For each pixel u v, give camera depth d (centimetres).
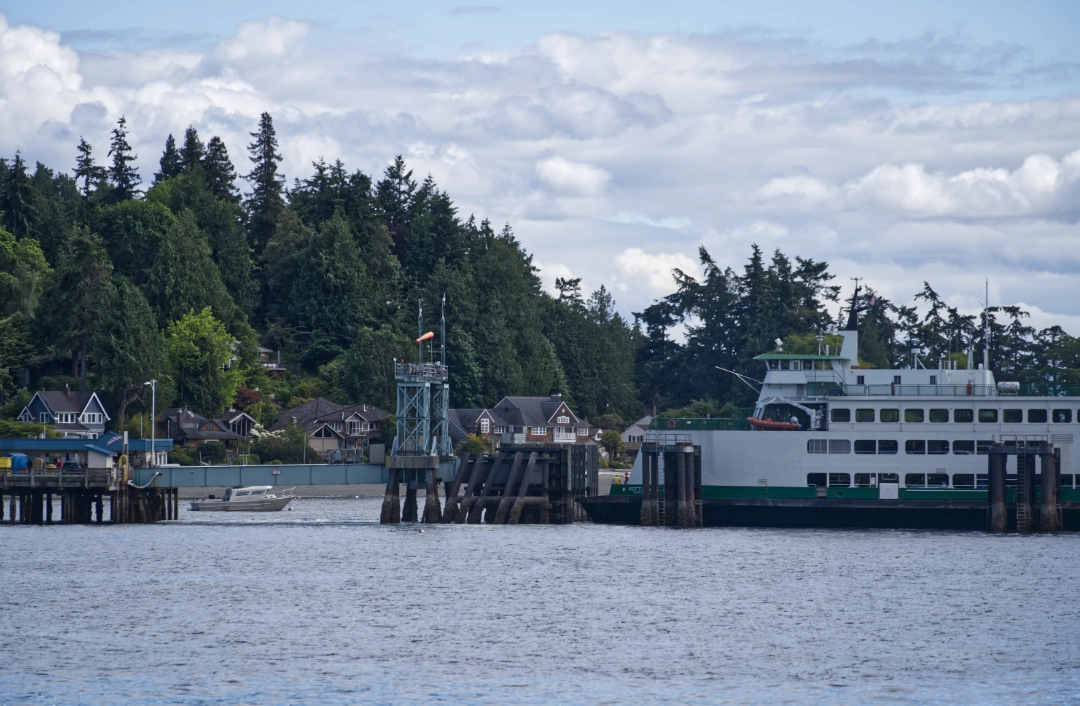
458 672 12550
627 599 16175
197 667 12712
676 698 11738
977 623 14712
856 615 15175
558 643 13750
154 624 14662
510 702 11606
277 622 14800
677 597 16312
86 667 12719
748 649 13500
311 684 12138
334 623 14750
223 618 15025
